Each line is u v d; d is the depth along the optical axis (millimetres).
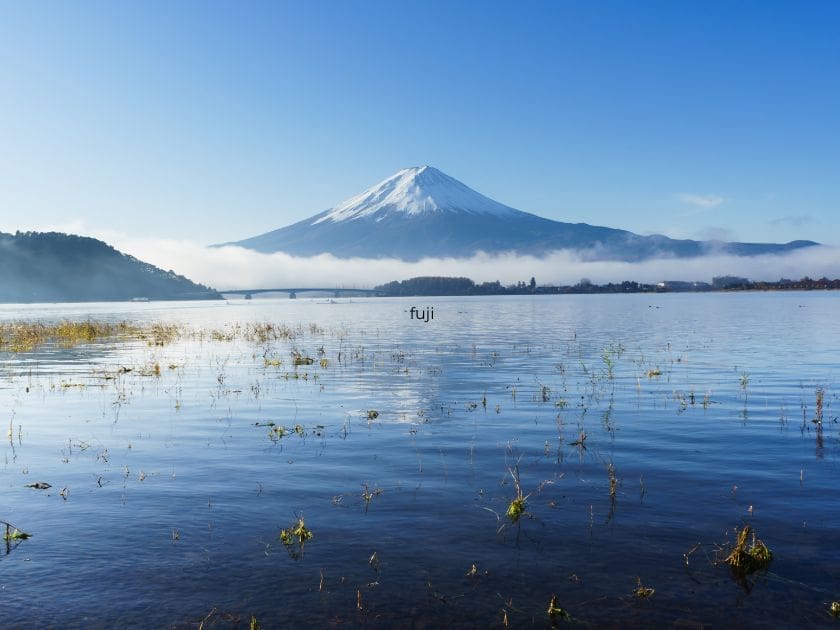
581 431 15539
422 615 6941
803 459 12852
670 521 9477
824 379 24156
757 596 7293
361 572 7898
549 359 32000
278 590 7469
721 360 30641
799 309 96562
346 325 70125
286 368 29031
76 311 143250
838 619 6832
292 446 14148
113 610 7051
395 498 10547
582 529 9188
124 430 15906
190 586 7559
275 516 9766
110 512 9938
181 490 11023
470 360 31844
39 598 7289
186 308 176750
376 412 17750
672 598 7254
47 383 24547
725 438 14734
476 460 12914
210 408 18969
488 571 7902
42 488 11148
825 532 9016
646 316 82500
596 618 6871
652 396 20609
